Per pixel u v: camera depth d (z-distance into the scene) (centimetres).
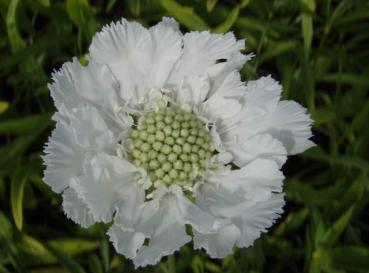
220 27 16
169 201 12
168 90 12
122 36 12
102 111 12
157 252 11
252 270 16
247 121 12
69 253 16
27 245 16
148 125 12
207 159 12
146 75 12
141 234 11
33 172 15
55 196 16
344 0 18
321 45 18
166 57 12
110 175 11
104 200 11
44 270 16
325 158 17
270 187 12
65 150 11
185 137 12
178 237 11
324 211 17
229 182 12
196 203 12
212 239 11
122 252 11
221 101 12
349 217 15
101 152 11
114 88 12
